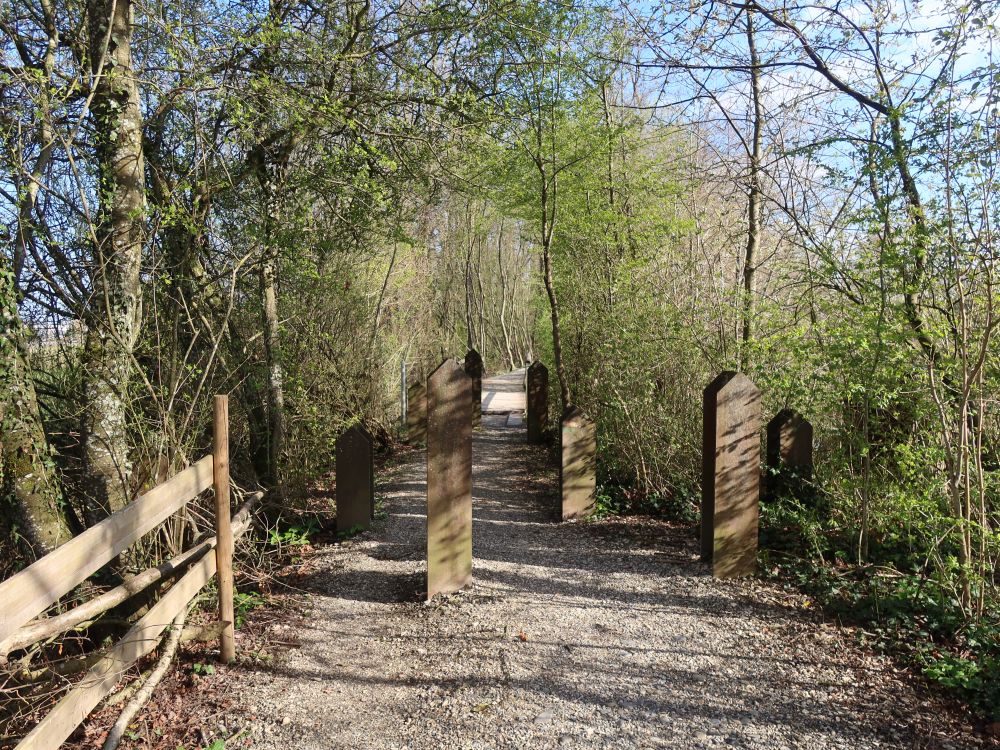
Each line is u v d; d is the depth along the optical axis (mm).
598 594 4633
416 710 3297
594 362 8391
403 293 13750
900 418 4664
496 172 8812
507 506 7094
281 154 6402
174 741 3094
